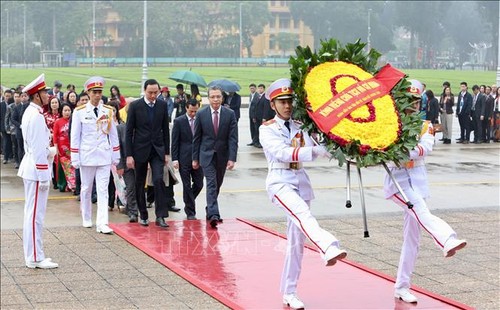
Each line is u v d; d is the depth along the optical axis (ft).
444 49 391.65
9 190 54.95
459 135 101.76
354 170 63.72
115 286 30.27
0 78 238.48
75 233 40.09
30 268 33.12
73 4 412.16
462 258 34.30
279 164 26.61
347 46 26.99
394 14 358.02
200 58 373.61
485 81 167.53
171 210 46.37
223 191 53.88
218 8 381.19
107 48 405.59
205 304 27.73
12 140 69.67
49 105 55.21
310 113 25.44
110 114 40.81
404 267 27.40
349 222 42.27
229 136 41.09
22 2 414.21
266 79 224.74
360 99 25.66
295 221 25.70
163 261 33.63
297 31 413.80
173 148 42.93
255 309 26.50
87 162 40.37
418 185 26.89
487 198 50.83
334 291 28.81
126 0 382.83
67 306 27.76
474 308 26.84
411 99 26.35
